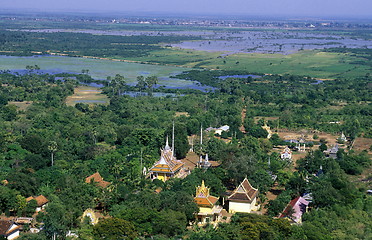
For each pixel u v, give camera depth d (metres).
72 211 194.50
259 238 180.50
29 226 193.50
